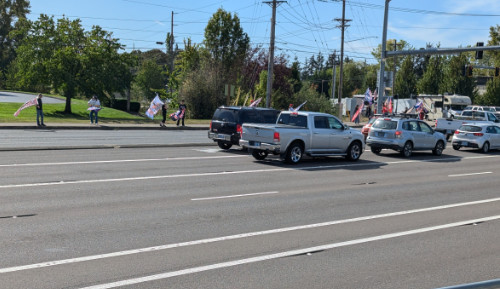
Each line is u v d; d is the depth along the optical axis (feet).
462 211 36.63
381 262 23.79
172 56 202.90
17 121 105.50
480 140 87.56
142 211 32.83
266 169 55.47
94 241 25.67
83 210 32.48
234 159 63.26
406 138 74.90
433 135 78.84
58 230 27.53
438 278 21.75
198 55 179.93
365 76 361.30
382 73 124.16
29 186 39.91
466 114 149.48
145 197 37.45
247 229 29.17
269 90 126.62
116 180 44.21
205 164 57.26
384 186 47.19
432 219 33.58
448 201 40.60
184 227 29.14
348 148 66.69
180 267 22.08
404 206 37.83
